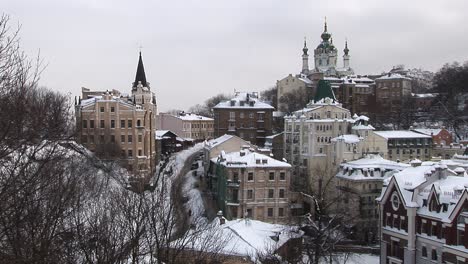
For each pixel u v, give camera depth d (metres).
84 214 27.52
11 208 18.75
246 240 52.88
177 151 168.62
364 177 91.88
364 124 107.81
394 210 64.50
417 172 65.69
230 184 84.00
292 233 59.34
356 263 69.62
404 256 61.62
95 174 43.41
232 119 151.75
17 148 18.36
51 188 22.00
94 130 109.56
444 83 199.62
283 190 86.12
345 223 82.12
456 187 56.84
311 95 187.00
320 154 110.50
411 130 135.75
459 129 159.25
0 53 17.97
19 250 17.59
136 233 23.09
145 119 114.94
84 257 21.61
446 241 54.62
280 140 132.38
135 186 35.69
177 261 25.28
